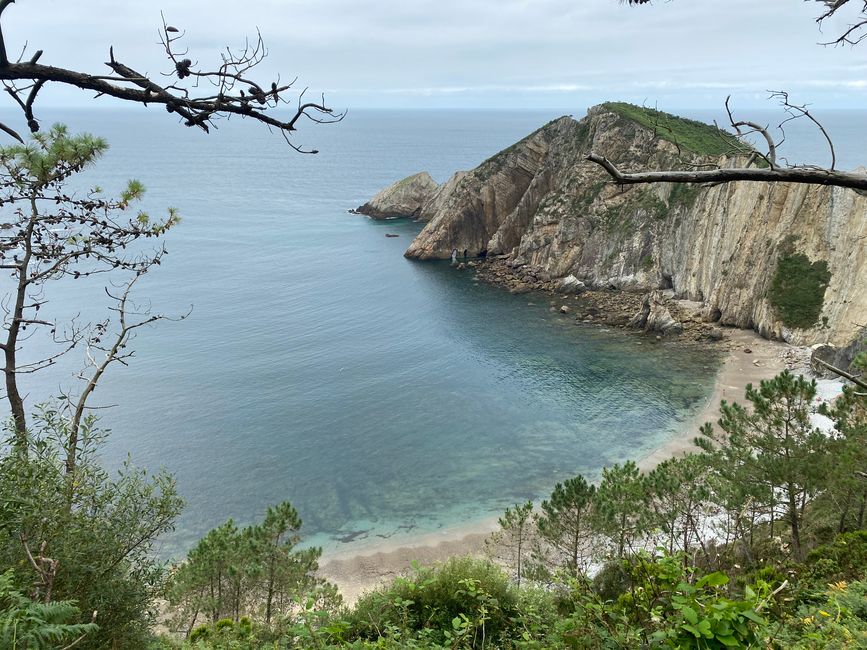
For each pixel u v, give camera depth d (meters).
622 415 55.12
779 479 22.09
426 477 46.22
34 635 5.43
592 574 28.06
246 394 59.62
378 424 54.28
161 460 47.78
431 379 63.78
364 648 7.53
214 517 41.50
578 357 68.12
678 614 5.23
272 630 13.85
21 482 8.50
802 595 9.66
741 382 59.53
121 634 9.51
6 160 11.87
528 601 12.46
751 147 4.37
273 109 3.72
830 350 58.25
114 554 9.48
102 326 14.84
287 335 76.81
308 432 52.75
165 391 59.56
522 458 48.72
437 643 10.40
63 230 13.35
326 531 40.09
